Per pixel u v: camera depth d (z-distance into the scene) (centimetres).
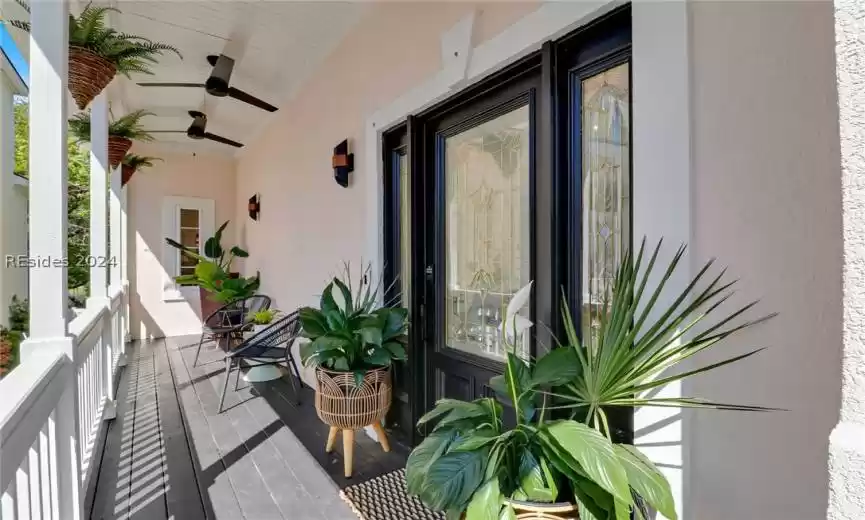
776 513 101
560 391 144
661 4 121
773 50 101
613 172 153
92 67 219
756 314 104
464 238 231
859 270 60
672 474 117
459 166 233
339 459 248
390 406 270
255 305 498
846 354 61
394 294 281
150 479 226
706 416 112
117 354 433
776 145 100
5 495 108
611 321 114
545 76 166
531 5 171
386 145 283
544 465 119
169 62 364
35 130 156
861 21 60
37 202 158
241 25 310
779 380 100
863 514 57
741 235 106
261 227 554
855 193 60
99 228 312
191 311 647
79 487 173
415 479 126
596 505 107
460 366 233
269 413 322
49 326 162
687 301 115
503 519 108
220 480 225
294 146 433
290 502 205
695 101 115
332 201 349
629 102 147
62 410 164
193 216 658
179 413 321
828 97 93
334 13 294
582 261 164
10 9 236
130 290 608
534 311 181
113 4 279
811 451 96
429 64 232
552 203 167
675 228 118
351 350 233
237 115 501
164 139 605
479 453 121
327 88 356
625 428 147
